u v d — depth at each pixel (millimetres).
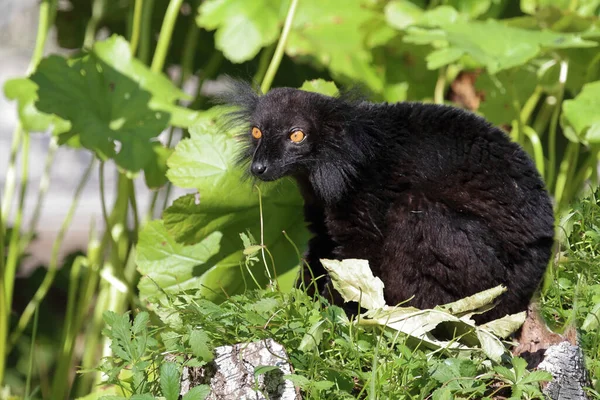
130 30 8539
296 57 8180
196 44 9672
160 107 6922
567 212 5602
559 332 4461
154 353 4055
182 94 7195
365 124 5113
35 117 6980
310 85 6629
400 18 7824
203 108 9180
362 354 3943
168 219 6164
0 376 7164
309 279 5398
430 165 4906
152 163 6695
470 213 4723
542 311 4652
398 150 5020
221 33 7797
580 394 4023
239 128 6152
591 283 4910
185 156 6242
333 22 8203
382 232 4988
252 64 9742
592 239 5223
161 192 9148
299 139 5148
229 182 6184
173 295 4418
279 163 5137
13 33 14344
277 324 4070
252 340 3908
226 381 3803
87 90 6898
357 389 3996
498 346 3938
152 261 6430
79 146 6867
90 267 7375
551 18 7594
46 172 8211
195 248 6465
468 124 4969
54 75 6809
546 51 7652
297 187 6090
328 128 5176
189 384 3859
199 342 3656
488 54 6758
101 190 6938
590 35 6902
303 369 3848
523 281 4645
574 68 8102
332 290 4988
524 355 4277
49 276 8039
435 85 8320
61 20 10359
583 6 8273
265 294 4285
